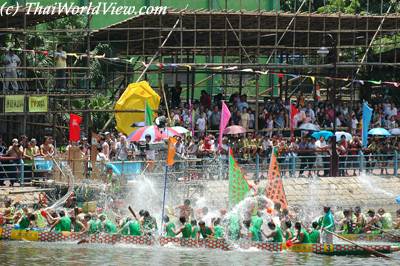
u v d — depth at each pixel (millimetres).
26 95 95000
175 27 103000
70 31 98562
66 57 100438
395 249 77500
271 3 125688
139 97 97875
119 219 83062
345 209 86750
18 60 95938
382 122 111125
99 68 108500
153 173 91250
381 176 104688
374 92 126688
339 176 102938
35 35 102562
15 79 94125
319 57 119250
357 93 129875
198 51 117500
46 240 78938
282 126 108188
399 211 85375
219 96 111375
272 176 84688
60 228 79312
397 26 111750
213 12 103500
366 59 116188
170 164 82062
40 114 99625
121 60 107000
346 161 103688
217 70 109562
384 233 82375
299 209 92312
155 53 109562
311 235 77688
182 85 126875
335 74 102938
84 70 103312
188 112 102938
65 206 86812
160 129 94750
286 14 106250
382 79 121500
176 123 101938
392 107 112188
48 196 87938
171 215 85875
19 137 100812
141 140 92250
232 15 104250
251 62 117938
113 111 98125
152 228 79250
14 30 94875
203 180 94938
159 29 102500
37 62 104000
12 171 89062
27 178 90438
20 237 79250
